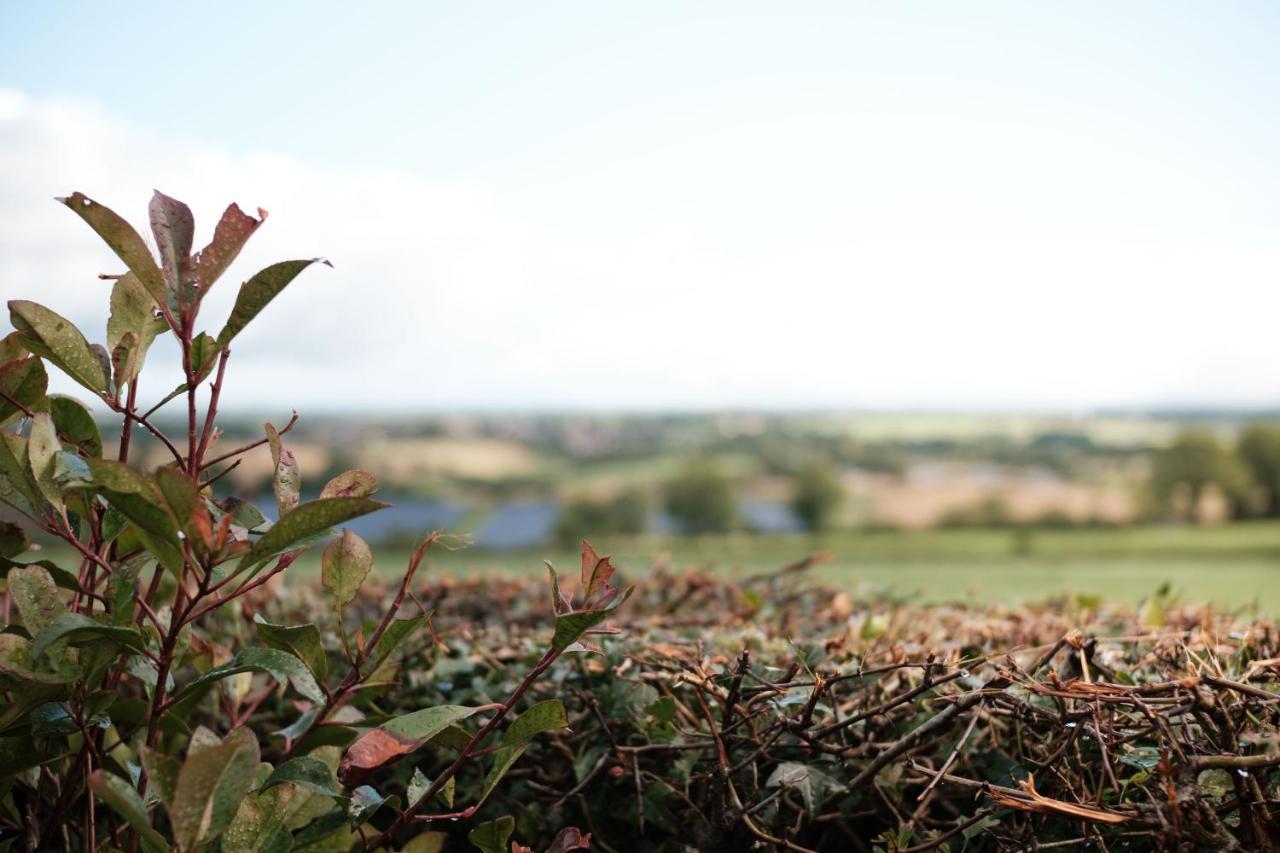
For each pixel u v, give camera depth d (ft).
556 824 6.09
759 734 5.24
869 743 5.18
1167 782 3.71
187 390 4.13
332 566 4.61
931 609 8.30
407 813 4.61
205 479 4.86
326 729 4.98
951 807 5.30
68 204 3.61
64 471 3.96
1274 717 4.20
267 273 3.98
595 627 4.42
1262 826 3.71
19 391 4.52
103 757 4.99
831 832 5.68
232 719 6.17
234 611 7.73
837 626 7.68
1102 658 5.47
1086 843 4.31
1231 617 6.95
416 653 6.98
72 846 5.71
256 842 4.27
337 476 4.61
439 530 4.76
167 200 3.98
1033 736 5.06
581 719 6.19
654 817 5.65
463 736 4.77
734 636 6.83
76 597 4.94
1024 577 16.72
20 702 4.16
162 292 3.91
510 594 9.56
